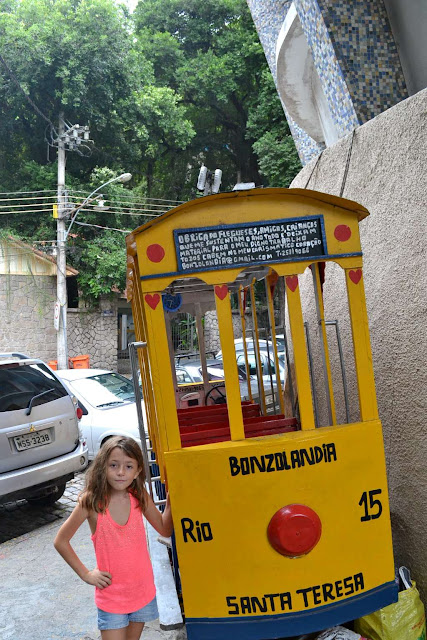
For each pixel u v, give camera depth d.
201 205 2.62
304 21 4.46
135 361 3.06
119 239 23.03
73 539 5.53
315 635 2.79
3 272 20.83
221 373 8.49
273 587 2.51
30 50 20.92
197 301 4.80
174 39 26.42
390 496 3.41
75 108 21.97
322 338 2.98
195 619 2.50
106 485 2.57
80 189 22.59
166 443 2.53
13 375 5.89
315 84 5.43
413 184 3.15
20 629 3.78
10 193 21.02
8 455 5.52
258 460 2.51
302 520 2.49
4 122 22.55
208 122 27.97
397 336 3.29
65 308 20.03
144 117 24.06
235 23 27.84
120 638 2.56
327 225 2.71
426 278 3.03
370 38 4.14
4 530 6.07
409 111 3.20
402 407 3.26
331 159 4.16
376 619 2.73
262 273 4.01
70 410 6.28
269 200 2.67
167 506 2.73
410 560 3.22
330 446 2.58
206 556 2.50
